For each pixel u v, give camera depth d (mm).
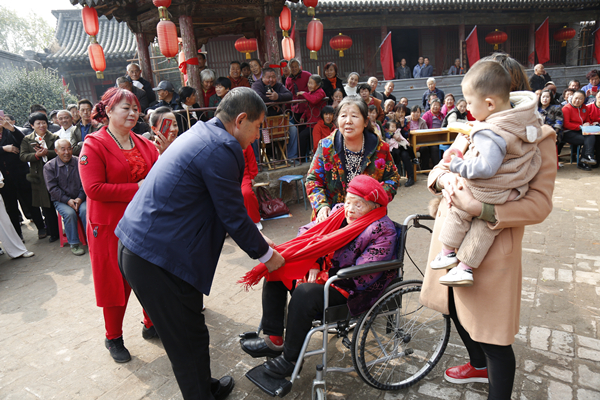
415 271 3859
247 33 8930
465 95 1659
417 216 2318
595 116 7348
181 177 1854
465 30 18109
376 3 14734
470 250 1719
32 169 5449
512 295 1771
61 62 18125
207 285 1979
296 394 2354
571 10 17984
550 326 2822
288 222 5609
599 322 2834
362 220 2260
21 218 6648
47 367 2814
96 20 6297
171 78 17391
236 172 1915
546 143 1698
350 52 17172
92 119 2643
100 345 3057
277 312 2344
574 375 2332
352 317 2191
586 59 19969
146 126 5828
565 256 3916
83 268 4688
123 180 2594
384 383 2295
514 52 18750
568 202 5562
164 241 1868
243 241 1950
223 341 2955
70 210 5090
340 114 2533
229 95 1951
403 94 14961
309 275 2422
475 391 2285
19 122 15266
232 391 2432
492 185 1601
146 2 6355
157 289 1919
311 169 2832
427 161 7902
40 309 3729
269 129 6285
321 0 14836
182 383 2104
